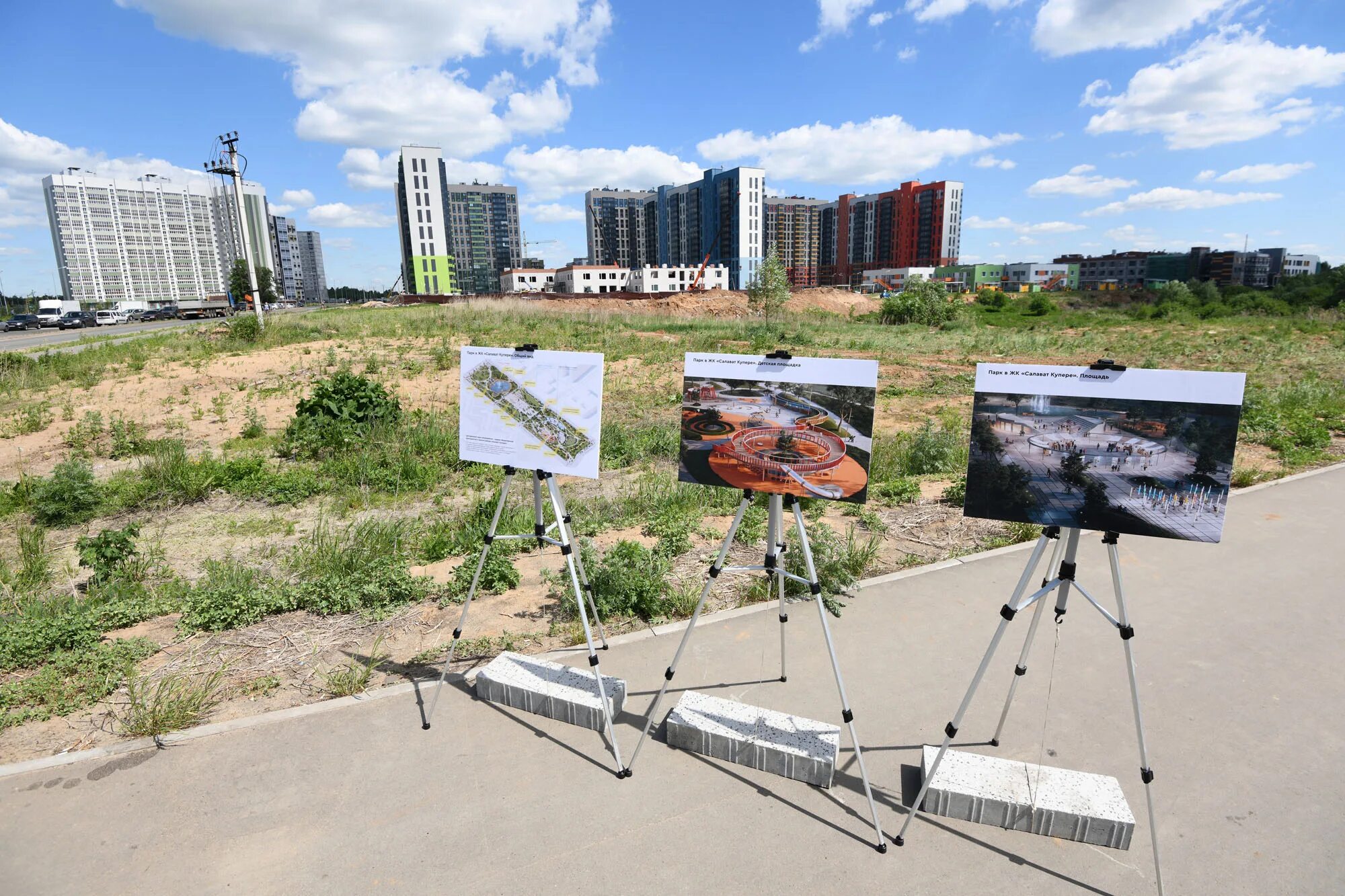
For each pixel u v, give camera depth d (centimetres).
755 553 628
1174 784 341
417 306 4453
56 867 296
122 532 633
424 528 732
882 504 786
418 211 11706
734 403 359
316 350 1955
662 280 11275
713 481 367
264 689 427
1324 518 716
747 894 281
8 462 1048
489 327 2594
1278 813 321
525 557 644
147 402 1404
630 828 318
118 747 369
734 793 341
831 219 15075
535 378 392
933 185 12925
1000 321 4841
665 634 489
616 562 544
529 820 322
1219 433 266
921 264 13450
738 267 11475
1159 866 287
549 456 387
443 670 419
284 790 342
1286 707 401
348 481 920
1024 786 327
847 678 434
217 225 12575
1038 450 298
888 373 1873
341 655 470
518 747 376
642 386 1593
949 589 556
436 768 358
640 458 1023
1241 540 661
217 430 1216
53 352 2341
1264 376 1797
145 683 426
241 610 522
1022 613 514
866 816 327
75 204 11050
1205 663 447
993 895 282
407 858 301
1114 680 429
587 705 389
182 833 315
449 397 1430
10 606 568
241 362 1769
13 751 370
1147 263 15775
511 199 15538
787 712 401
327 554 645
